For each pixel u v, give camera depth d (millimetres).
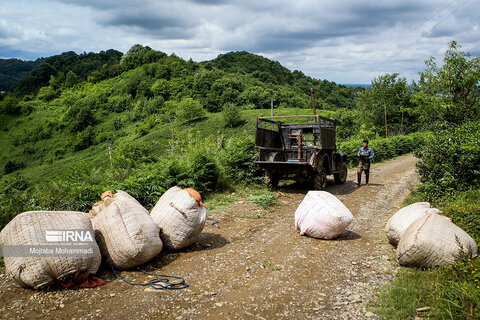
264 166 10148
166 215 5152
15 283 3947
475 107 18109
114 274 4391
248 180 11047
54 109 128750
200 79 115188
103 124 105188
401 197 9617
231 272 4520
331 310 3520
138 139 77250
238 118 71750
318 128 10852
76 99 130625
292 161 10359
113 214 4473
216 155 11328
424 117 20734
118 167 9992
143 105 108000
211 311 3521
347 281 4223
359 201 9266
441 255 4238
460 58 18906
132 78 134750
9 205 6090
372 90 44562
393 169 17000
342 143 19906
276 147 11609
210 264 4789
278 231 6422
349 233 6367
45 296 3762
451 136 7934
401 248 4570
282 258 5027
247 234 6227
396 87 41562
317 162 10258
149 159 10398
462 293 3301
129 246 4332
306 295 3875
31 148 99188
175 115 91125
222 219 7273
